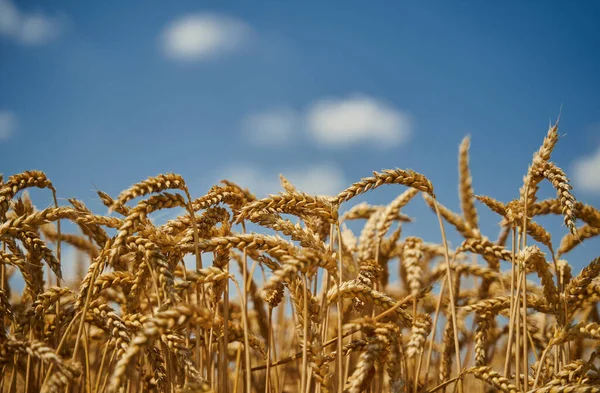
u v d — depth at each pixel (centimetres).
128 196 84
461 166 127
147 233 88
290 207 94
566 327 96
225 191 99
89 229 100
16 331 92
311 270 87
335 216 93
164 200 86
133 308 92
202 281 85
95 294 90
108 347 96
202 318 81
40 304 93
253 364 120
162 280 84
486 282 120
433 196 99
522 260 101
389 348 91
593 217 110
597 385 91
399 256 131
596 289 102
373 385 103
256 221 92
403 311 97
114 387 76
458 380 97
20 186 96
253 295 116
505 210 103
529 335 105
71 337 100
